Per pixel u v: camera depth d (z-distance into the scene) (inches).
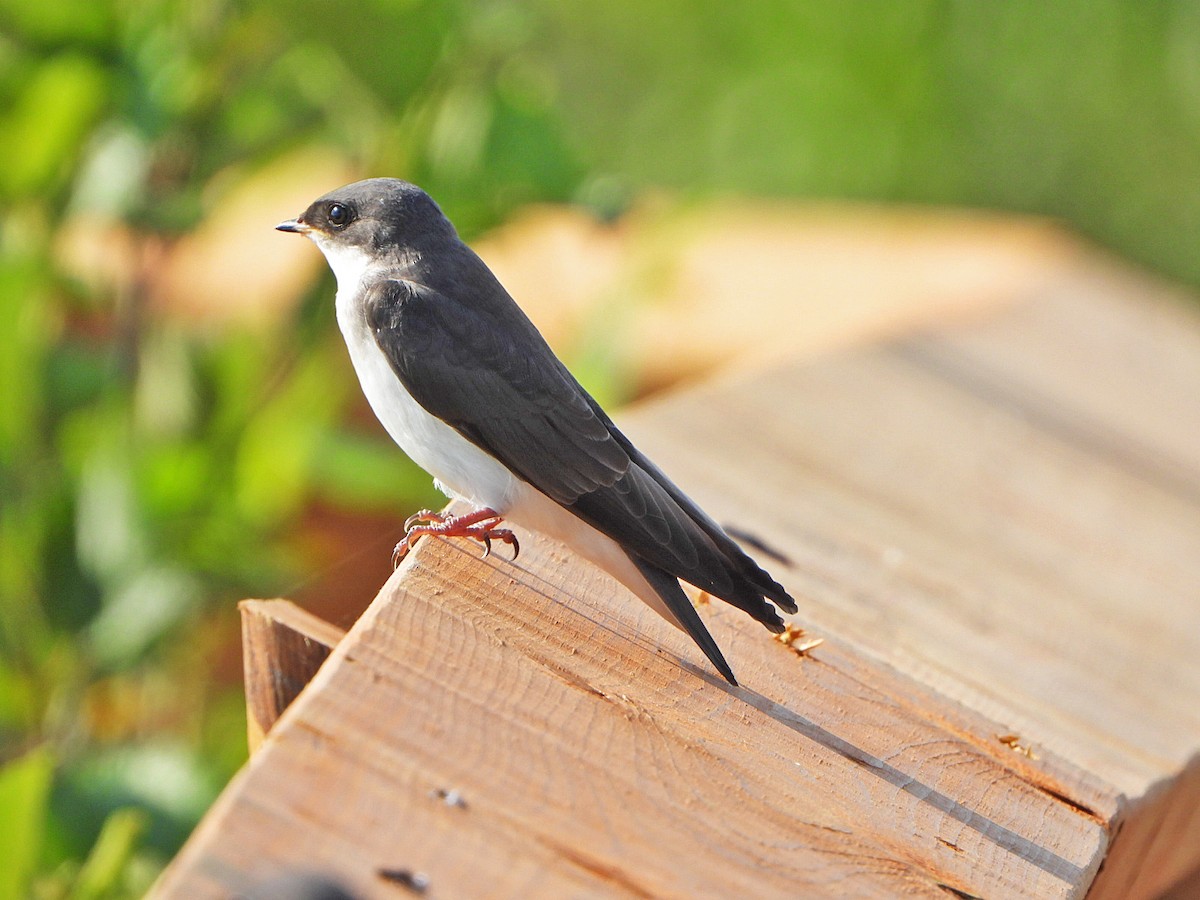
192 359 436.5
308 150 459.5
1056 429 515.8
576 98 900.0
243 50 425.1
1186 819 329.7
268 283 494.6
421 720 218.2
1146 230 935.0
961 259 706.2
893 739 266.7
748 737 250.8
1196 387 606.5
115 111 416.8
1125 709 329.4
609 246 509.7
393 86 428.1
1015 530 426.9
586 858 207.5
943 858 240.2
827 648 290.8
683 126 910.4
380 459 439.5
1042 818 258.1
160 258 452.8
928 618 342.0
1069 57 906.1
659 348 565.3
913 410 490.9
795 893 219.0
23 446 415.5
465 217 425.4
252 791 197.2
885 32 905.5
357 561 308.2
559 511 302.4
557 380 323.3
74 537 418.6
